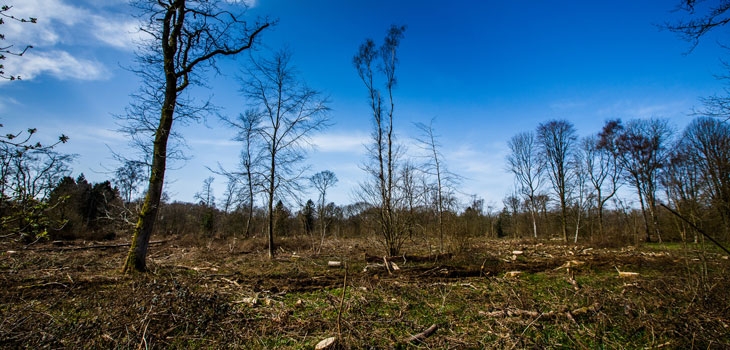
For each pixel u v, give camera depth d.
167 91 9.16
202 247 18.03
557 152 26.08
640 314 5.64
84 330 4.38
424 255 13.26
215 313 5.22
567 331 5.10
